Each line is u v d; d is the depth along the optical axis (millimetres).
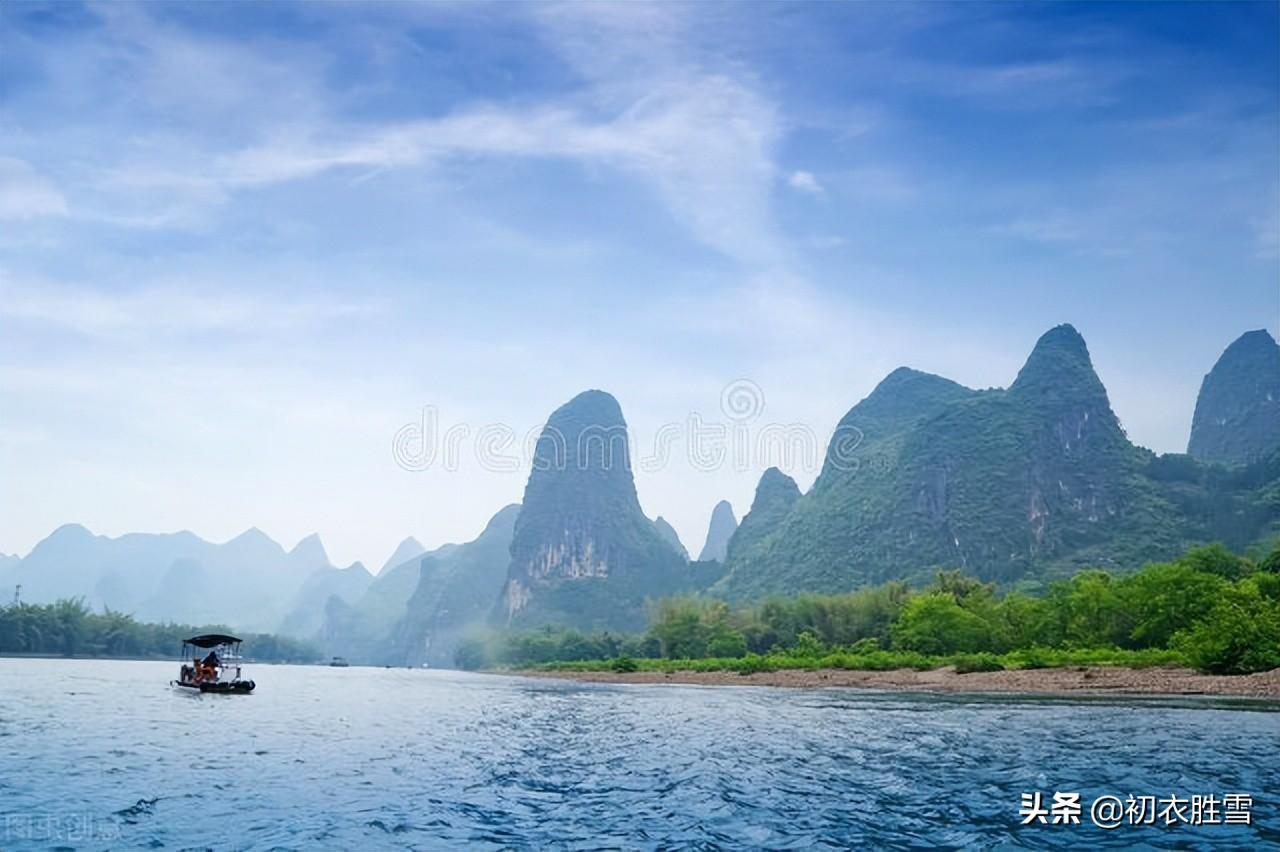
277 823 17203
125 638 162625
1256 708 43312
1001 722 37594
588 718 43250
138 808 18375
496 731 36094
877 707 48469
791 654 109062
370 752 28297
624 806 19266
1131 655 70938
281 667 193500
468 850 15367
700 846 15789
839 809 18906
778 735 33656
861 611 120750
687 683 95812
